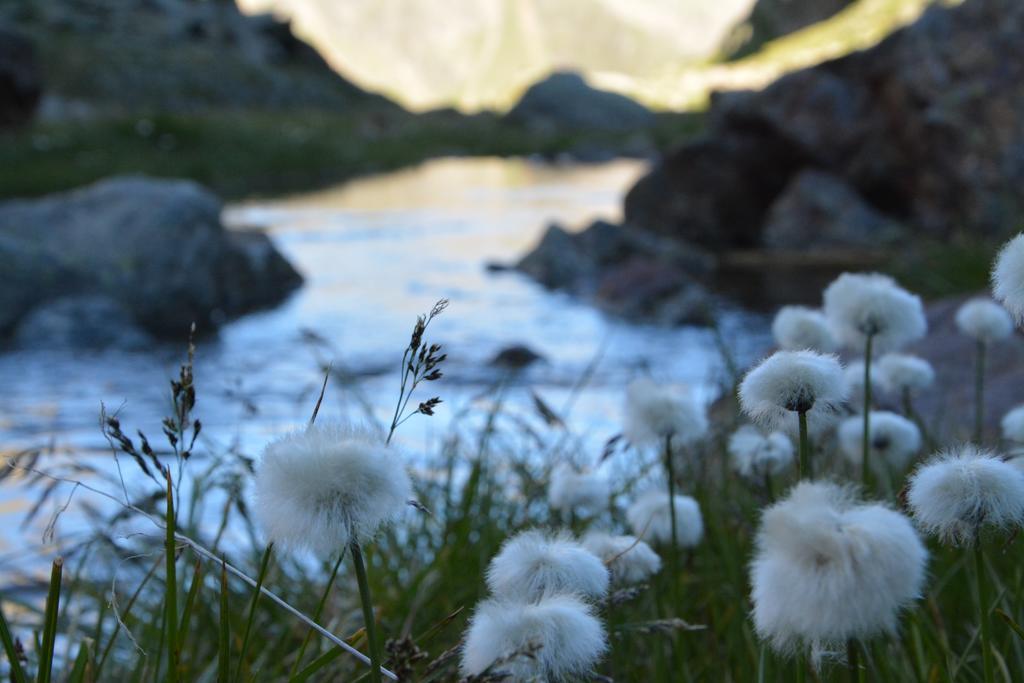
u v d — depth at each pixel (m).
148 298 9.00
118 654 2.72
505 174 28.14
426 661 2.41
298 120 40.94
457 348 8.11
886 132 12.32
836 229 12.45
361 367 7.48
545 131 46.84
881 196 12.61
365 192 22.23
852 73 12.85
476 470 3.33
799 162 13.27
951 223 11.02
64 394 6.66
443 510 3.57
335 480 1.09
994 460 1.20
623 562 1.73
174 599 1.43
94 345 8.20
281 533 1.11
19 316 8.40
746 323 8.87
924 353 4.78
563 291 10.72
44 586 3.36
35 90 26.84
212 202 10.03
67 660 2.22
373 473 1.11
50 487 2.14
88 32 47.56
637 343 8.21
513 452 4.14
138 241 9.22
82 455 4.96
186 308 9.22
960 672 1.94
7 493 4.30
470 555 3.01
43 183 19.47
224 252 9.88
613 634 1.73
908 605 0.98
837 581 0.94
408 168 30.48
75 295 8.72
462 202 19.92
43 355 7.85
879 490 2.47
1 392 6.69
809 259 12.07
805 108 12.99
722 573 2.60
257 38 57.47
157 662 1.68
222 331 8.95
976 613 2.19
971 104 10.88
